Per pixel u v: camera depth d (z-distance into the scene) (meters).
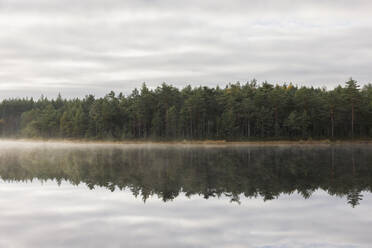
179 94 117.75
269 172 26.83
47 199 16.94
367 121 96.44
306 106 98.94
